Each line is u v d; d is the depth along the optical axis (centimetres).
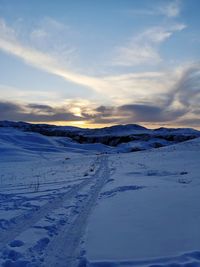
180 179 1830
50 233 847
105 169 2983
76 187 1738
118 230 830
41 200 1360
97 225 887
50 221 971
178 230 797
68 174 2634
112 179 2047
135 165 3250
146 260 619
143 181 1806
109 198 1308
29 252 708
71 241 773
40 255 689
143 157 4469
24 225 937
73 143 18838
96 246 717
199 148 4662
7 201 1374
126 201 1207
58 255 683
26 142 16112
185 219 891
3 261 654
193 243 699
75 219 985
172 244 703
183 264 589
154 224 866
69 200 1330
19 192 1636
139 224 875
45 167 4088
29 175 2788
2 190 1753
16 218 1026
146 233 792
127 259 632
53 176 2508
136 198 1255
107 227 862
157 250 673
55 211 1114
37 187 1766
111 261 616
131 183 1734
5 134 16500
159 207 1064
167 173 2258
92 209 1124
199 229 790
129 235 784
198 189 1379
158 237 756
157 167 2798
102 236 787
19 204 1287
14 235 838
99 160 4978
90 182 1959
